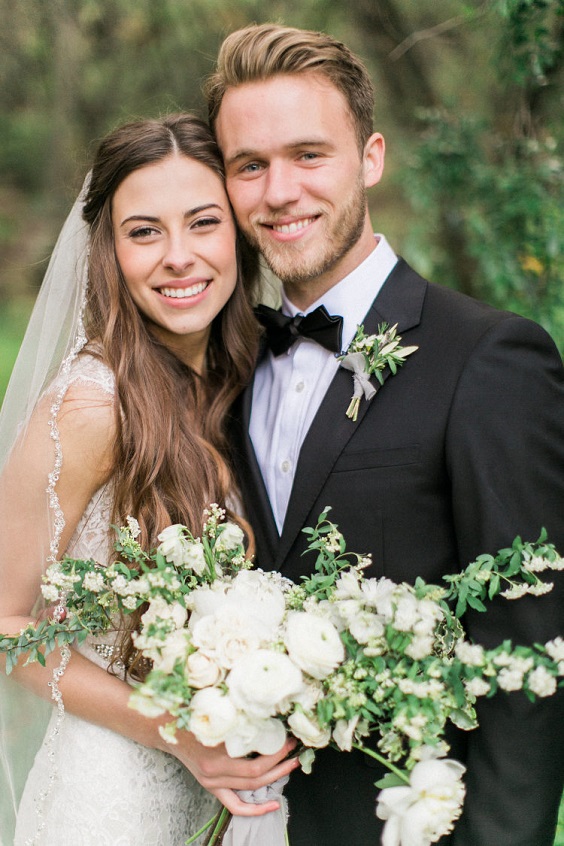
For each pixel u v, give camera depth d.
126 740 1.98
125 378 2.04
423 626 1.51
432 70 4.93
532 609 1.73
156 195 2.03
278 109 1.96
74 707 1.95
